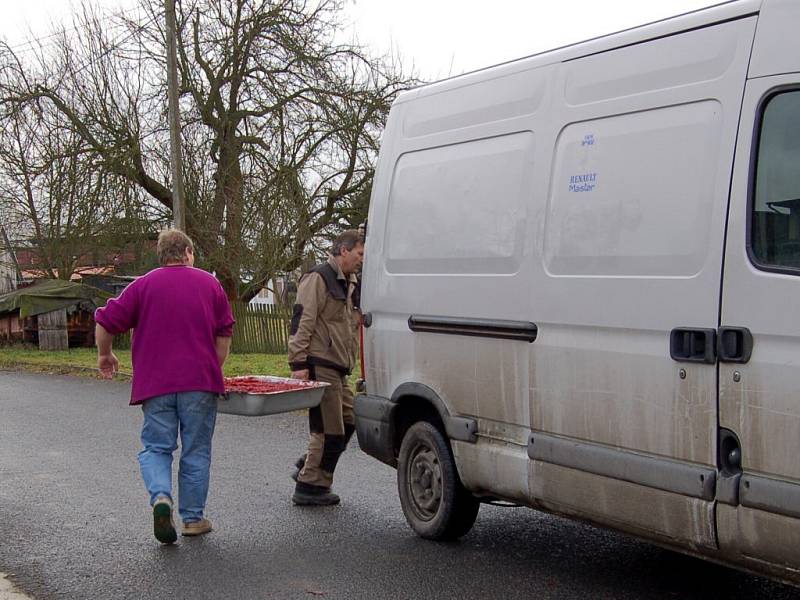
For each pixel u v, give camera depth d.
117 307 5.98
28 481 7.99
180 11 24.77
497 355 5.15
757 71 3.91
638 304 4.28
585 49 4.79
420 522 5.98
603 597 4.86
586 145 4.69
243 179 24.20
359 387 6.40
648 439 4.25
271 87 24.73
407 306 5.88
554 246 4.79
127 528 6.42
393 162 6.16
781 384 3.67
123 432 10.71
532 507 5.07
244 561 5.61
